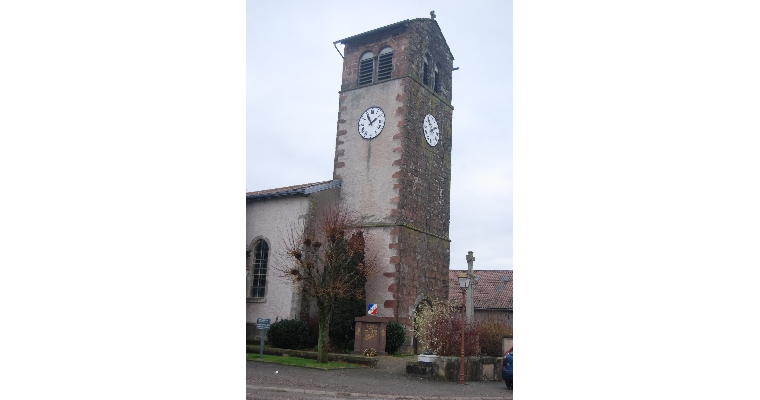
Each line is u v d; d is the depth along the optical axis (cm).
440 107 1997
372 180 1809
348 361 1385
